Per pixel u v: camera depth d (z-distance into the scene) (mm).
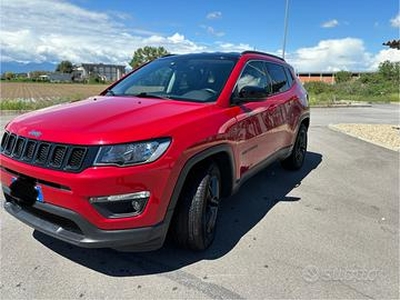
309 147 8312
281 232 3705
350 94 37969
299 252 3301
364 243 3523
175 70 4074
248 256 3203
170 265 3018
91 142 2455
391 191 5168
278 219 4039
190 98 3506
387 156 7488
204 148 2965
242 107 3689
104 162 2441
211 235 3309
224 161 3445
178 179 2740
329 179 5676
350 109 21953
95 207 2471
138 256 3139
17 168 2729
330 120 14578
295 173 5957
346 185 5387
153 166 2564
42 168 2570
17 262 2973
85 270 2902
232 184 3559
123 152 2477
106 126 2590
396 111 20812
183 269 2963
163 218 2709
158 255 3168
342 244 3486
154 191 2602
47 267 2922
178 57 4465
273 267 3035
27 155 2703
